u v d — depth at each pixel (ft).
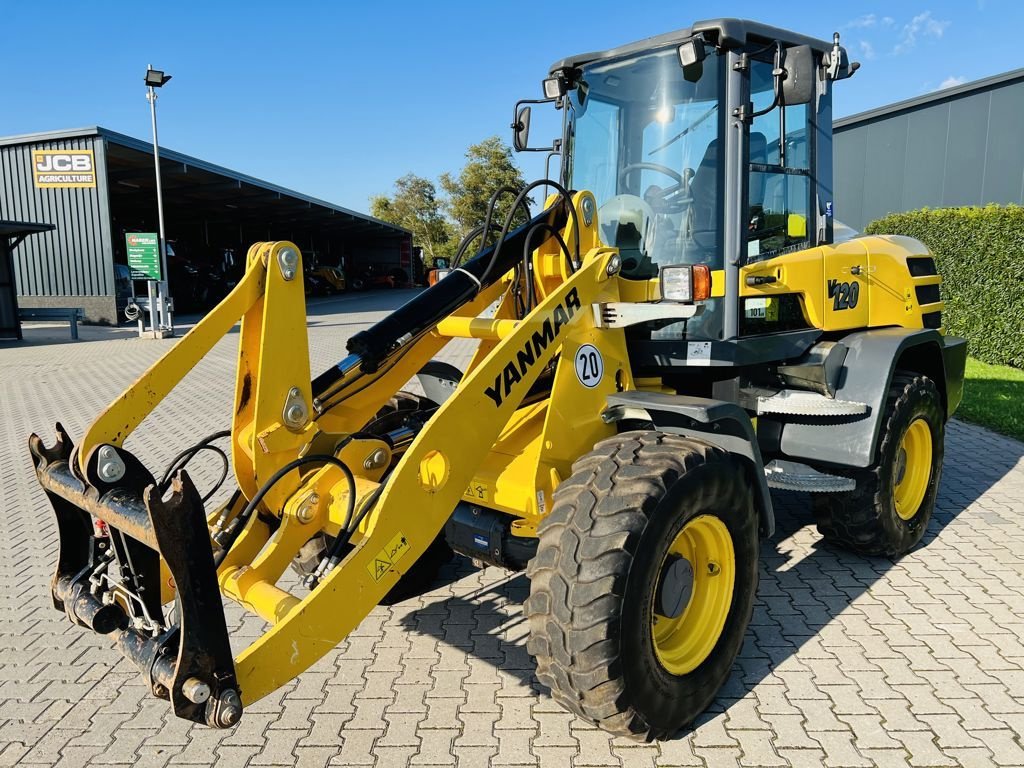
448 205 182.60
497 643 11.32
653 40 11.21
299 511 8.72
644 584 8.01
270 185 83.10
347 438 9.16
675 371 12.07
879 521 12.89
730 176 10.68
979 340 34.78
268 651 6.94
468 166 173.88
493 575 13.75
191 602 6.37
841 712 9.36
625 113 11.72
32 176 62.64
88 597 7.90
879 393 12.27
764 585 12.92
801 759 8.52
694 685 8.80
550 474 9.50
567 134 12.84
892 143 50.67
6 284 51.34
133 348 47.34
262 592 8.07
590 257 10.04
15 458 22.27
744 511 9.30
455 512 10.64
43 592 13.44
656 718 8.37
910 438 14.02
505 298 11.14
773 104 10.18
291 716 9.57
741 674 10.23
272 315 8.26
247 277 8.46
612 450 8.82
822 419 12.46
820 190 12.87
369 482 9.04
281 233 124.36
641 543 7.93
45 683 10.56
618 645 7.83
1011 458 20.42
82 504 7.70
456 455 8.37
